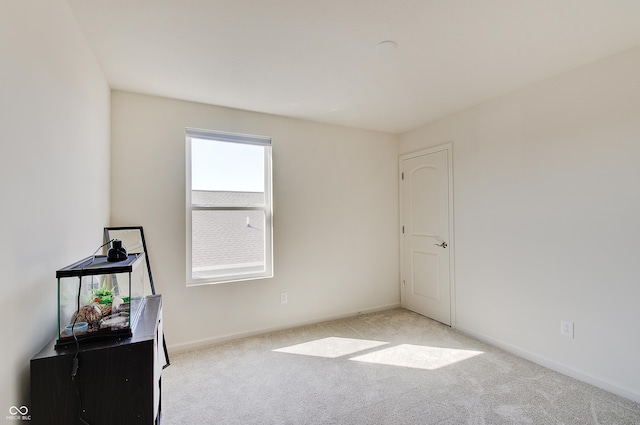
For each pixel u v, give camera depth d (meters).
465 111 3.10
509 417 1.81
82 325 1.19
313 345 2.84
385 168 3.95
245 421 1.80
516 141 2.63
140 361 1.19
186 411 1.89
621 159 2.02
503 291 2.74
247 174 3.20
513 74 2.36
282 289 3.26
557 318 2.35
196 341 2.83
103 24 1.69
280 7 1.57
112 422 1.15
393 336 3.04
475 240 3.00
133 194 2.60
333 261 3.58
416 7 1.58
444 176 3.35
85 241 1.79
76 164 1.63
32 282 1.14
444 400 1.99
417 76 2.39
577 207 2.24
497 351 2.70
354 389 2.12
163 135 2.73
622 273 2.01
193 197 2.94
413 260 3.81
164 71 2.26
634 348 1.95
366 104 2.96
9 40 0.99
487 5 1.57
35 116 1.17
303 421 1.80
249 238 3.20
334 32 1.80
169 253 2.74
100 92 2.17
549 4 1.56
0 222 0.94
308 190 3.44
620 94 2.02
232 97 2.76
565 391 2.07
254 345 2.85
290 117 3.34
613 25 1.74
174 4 1.53
